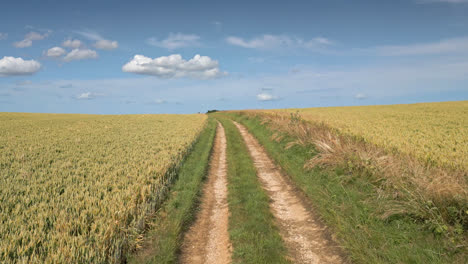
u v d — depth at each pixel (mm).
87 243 5145
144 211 6672
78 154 12781
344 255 5586
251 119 32938
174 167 11406
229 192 9375
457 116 25859
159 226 6645
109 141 17281
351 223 6520
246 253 5543
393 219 6316
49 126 28078
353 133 14359
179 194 8789
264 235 6297
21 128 25484
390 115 30359
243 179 10695
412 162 8055
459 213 5586
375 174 8086
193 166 12398
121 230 5793
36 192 7477
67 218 6020
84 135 20297
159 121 36375
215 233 6809
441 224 5523
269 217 7367
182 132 22391
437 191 5949
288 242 6277
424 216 5895
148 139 18250
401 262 4918
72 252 4695
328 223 6758
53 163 10930
